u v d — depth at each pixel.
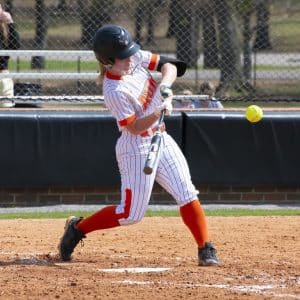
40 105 47.44
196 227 22.38
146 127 21.03
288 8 68.00
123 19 55.16
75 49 51.41
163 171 21.97
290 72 64.06
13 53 40.75
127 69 21.19
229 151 38.19
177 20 52.59
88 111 37.91
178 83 53.53
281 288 20.02
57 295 18.92
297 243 27.22
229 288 19.89
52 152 36.97
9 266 22.62
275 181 38.69
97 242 27.09
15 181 36.75
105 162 37.38
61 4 51.78
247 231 29.81
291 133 38.66
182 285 20.12
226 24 51.41
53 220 32.91
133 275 21.36
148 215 34.62
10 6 51.50
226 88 51.09
